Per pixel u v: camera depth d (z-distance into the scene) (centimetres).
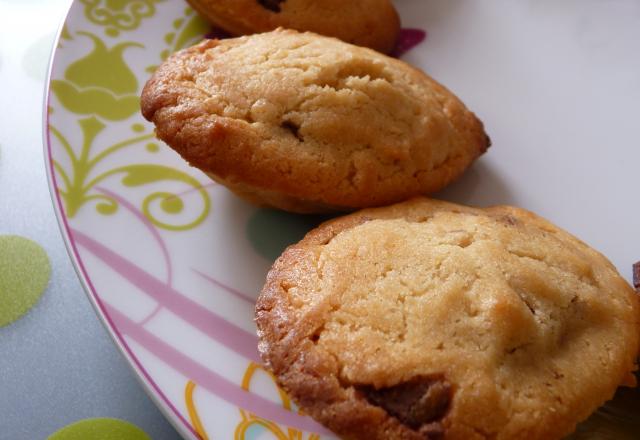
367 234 20
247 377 19
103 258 21
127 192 22
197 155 21
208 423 19
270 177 21
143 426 20
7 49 28
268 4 25
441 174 22
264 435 19
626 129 25
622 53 27
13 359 21
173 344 20
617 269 22
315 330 18
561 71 26
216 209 22
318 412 17
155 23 26
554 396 18
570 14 28
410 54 27
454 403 17
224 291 21
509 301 18
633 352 19
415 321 18
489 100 26
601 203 23
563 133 25
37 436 20
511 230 20
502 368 18
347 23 26
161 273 21
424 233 20
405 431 17
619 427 19
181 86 21
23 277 23
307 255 19
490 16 28
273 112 21
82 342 22
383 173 21
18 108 27
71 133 23
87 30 25
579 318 19
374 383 17
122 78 25
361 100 21
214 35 26
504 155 24
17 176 25
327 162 21
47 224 24
